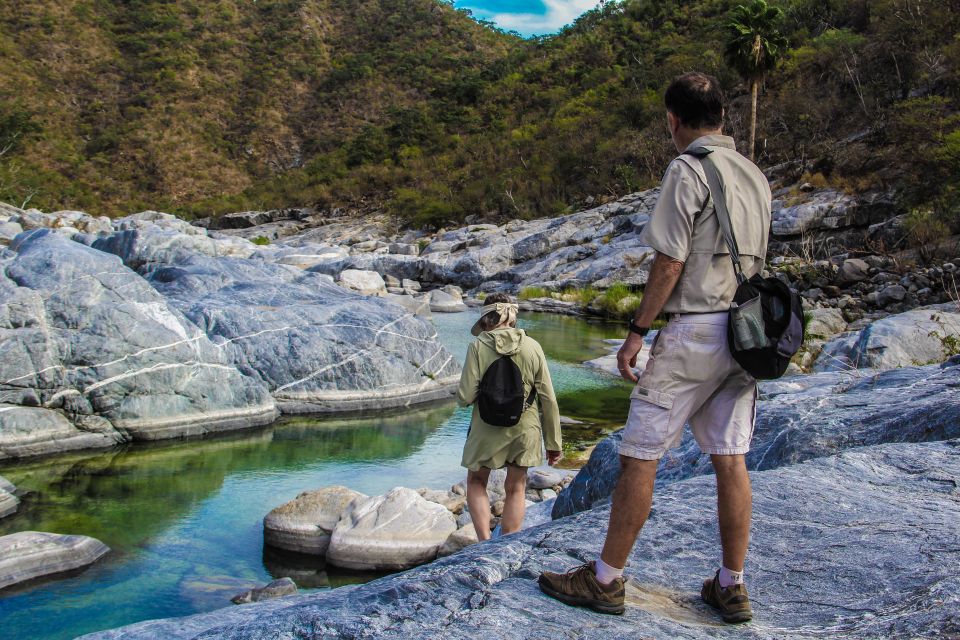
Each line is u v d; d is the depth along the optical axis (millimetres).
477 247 45125
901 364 12062
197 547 6371
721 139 2297
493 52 156875
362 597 2248
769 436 5316
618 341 20328
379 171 89438
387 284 33531
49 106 117500
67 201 97812
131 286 10055
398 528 6266
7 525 6629
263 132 127938
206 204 102188
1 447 8359
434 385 12414
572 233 41062
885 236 28969
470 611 2154
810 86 46344
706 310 2184
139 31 140625
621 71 80875
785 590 2521
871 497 3469
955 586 2355
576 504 5684
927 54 39344
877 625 2195
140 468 8398
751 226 2217
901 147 33094
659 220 2180
